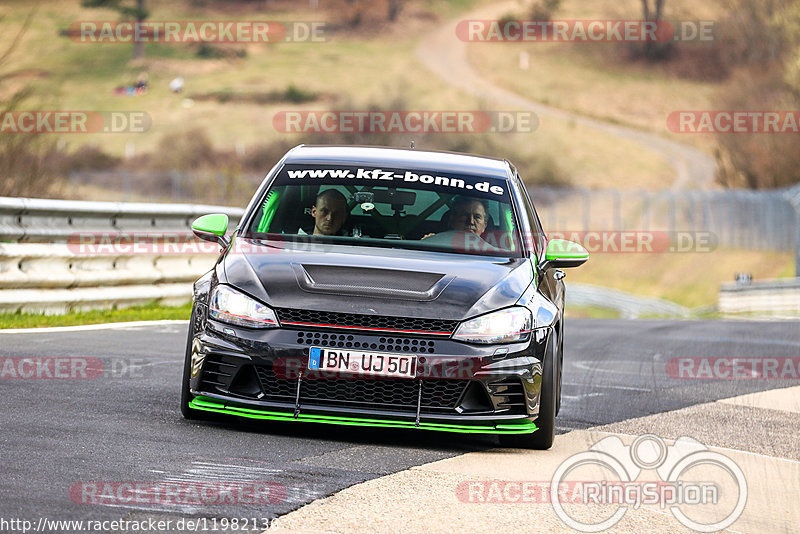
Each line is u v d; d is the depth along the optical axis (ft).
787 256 558.97
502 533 48.06
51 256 129.18
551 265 78.79
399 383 65.51
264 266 69.41
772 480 64.54
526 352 67.21
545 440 69.51
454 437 72.54
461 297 67.51
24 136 200.64
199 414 70.18
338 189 78.59
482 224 77.36
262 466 58.13
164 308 149.07
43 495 49.01
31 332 111.75
